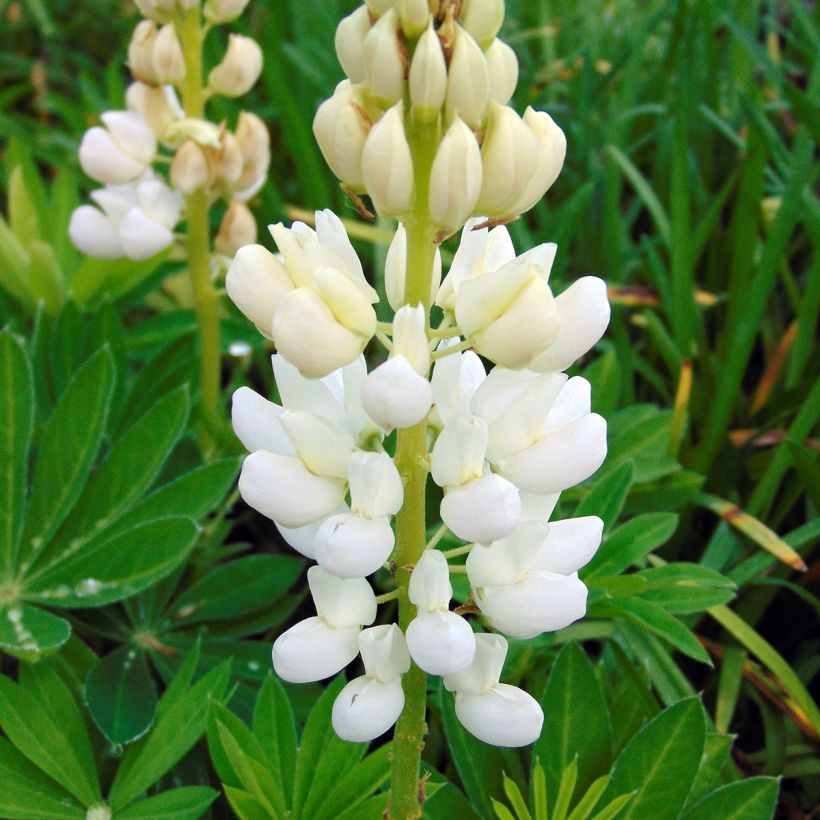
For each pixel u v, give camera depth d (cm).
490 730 14
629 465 23
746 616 26
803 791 24
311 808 18
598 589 20
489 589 14
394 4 12
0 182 41
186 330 33
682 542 28
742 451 30
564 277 37
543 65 45
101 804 19
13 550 22
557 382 14
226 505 27
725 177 39
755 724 26
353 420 15
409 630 13
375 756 18
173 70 26
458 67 12
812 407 27
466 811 19
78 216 27
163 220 27
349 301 13
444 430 13
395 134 12
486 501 13
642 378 34
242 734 18
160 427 23
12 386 22
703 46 38
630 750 19
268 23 43
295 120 37
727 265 34
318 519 14
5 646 20
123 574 21
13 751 19
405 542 15
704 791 19
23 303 33
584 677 19
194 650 20
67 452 23
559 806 17
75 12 55
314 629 14
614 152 33
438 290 15
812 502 28
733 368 28
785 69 41
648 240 33
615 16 47
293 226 14
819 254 29
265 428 14
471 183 12
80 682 22
